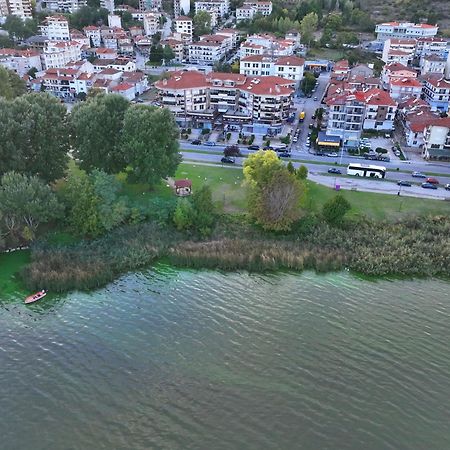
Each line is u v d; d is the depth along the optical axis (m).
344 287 76.62
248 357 60.00
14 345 62.00
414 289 76.44
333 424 50.66
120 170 102.25
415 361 59.69
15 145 92.88
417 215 94.81
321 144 127.38
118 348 61.44
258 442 48.44
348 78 171.88
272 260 81.44
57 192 98.75
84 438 48.91
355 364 59.00
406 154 126.69
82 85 173.62
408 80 160.88
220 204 99.06
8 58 196.75
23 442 48.47
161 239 87.31
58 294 74.19
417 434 49.88
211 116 141.88
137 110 99.00
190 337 63.69
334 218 90.12
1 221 84.25
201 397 53.88
